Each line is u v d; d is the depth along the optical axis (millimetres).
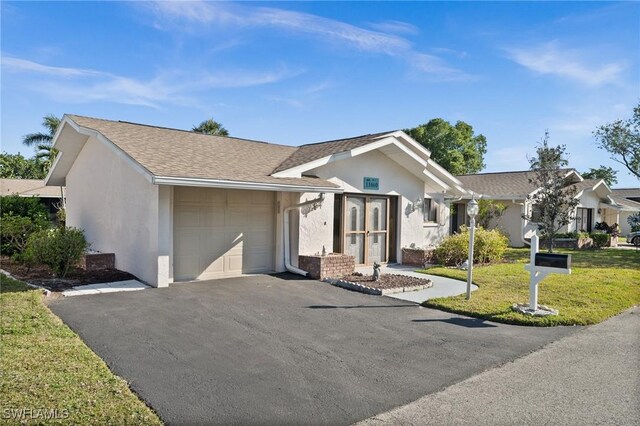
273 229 11195
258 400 4020
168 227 8828
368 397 4164
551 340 6125
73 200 13711
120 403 3775
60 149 12844
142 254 9320
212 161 10281
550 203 18328
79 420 3430
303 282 9859
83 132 10750
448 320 7125
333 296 8594
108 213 11078
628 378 4750
